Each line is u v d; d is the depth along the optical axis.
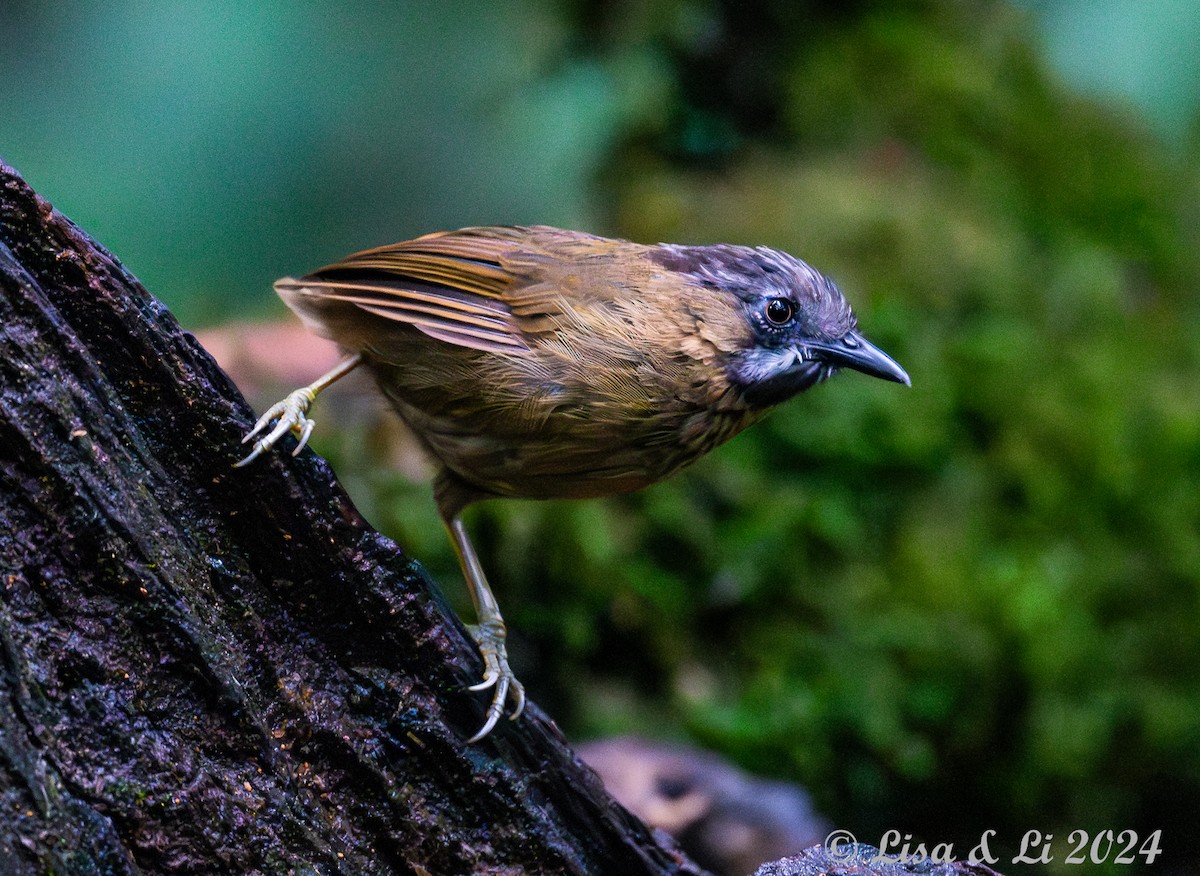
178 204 13.23
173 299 12.60
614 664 11.15
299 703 5.36
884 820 11.43
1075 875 11.47
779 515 11.79
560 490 6.81
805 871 5.98
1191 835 11.84
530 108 14.59
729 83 15.20
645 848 6.18
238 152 13.59
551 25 14.89
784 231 13.70
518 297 6.35
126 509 4.86
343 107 13.93
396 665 5.56
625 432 6.43
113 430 4.95
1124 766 11.79
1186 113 16.34
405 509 10.39
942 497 12.37
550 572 10.76
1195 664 12.09
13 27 13.26
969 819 11.66
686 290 6.53
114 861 4.56
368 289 6.40
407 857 5.59
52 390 4.71
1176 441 12.94
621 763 8.99
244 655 5.25
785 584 11.70
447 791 5.68
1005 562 12.09
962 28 16.30
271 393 9.83
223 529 5.26
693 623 11.48
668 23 14.85
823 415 12.33
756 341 6.68
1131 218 15.48
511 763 5.80
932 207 14.21
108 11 13.48
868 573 11.84
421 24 14.30
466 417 6.50
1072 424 12.84
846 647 11.52
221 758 5.04
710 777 8.95
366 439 10.54
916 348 12.85
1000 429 12.76
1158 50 16.47
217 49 13.65
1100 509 12.64
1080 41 16.78
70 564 4.74
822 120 15.23
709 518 11.79
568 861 5.93
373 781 5.51
